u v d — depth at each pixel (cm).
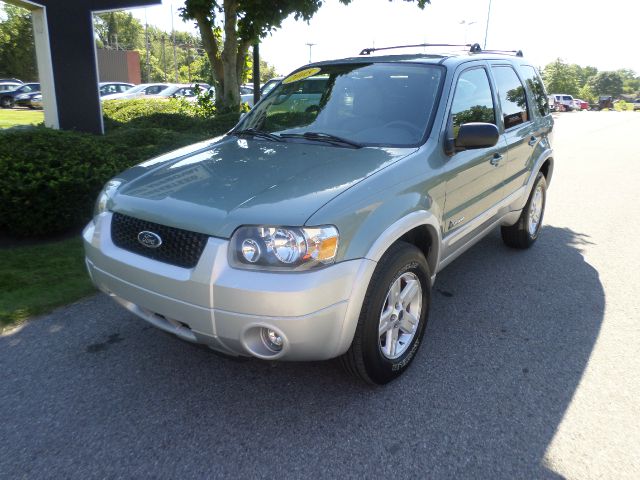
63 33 915
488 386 311
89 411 281
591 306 421
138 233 276
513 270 496
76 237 533
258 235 243
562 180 949
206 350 281
